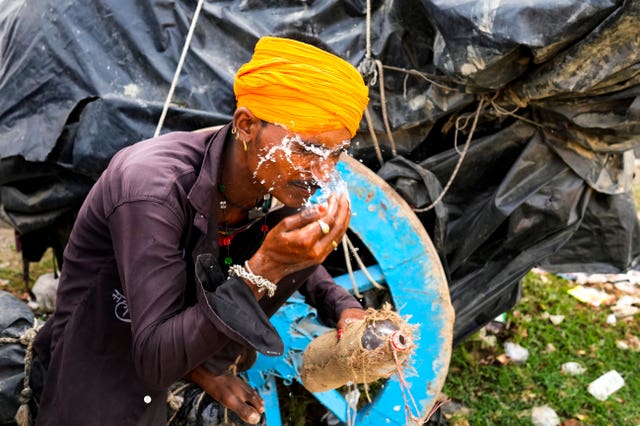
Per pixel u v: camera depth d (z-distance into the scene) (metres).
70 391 1.61
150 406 1.65
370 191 2.29
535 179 2.38
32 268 3.84
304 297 2.28
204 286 1.38
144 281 1.33
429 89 2.29
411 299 2.33
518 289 2.83
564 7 1.83
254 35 2.39
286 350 2.28
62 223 2.76
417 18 2.17
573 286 3.93
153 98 2.41
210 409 2.04
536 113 2.33
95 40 2.46
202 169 1.42
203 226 1.41
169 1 2.44
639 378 3.22
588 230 2.76
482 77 2.03
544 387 3.15
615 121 2.09
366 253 2.58
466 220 2.49
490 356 3.30
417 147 2.49
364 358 1.68
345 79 1.34
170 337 1.31
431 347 2.30
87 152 2.40
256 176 1.44
